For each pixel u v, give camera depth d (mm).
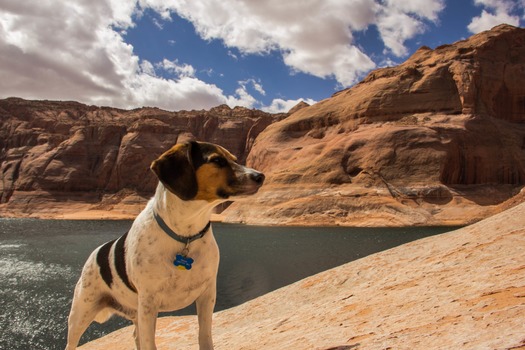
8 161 177500
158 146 170875
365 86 116562
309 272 34906
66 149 169875
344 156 94125
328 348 4414
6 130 197500
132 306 4961
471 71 99312
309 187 91625
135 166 165250
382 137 92250
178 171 3918
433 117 97625
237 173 3898
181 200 4074
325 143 105750
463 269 6859
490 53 105250
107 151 170625
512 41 108812
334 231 67562
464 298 4691
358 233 64000
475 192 83812
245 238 61156
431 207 79750
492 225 10367
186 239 4219
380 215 77500
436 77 102750
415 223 74125
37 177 163875
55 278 33938
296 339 5633
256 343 6422
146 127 173875
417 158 86750
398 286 7203
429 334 3697
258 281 31688
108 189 163875
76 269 38688
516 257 6316
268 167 115312
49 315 22703
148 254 4227
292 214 83875
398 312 5297
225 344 7254
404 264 10133
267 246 51906
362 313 6043
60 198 159875
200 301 4625
